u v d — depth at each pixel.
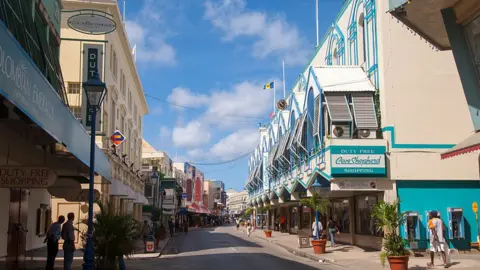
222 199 150.75
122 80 35.44
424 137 22.56
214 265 19.16
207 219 112.94
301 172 30.30
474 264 17.16
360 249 24.73
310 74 26.38
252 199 65.88
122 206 36.50
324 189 26.41
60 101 9.89
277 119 44.94
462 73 9.28
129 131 39.84
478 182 22.66
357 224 27.39
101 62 25.62
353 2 26.83
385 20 23.06
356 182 22.25
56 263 19.66
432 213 17.30
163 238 39.00
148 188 52.41
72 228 14.54
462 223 22.20
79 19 17.48
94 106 13.14
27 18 12.88
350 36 27.28
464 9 8.95
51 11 17.20
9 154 14.40
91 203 12.86
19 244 18.66
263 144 55.03
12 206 17.72
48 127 8.82
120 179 33.31
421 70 22.86
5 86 6.21
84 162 13.62
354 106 23.31
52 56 16.16
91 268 12.66
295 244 31.64
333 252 23.56
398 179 22.25
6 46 6.25
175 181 59.00
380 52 23.08
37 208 22.36
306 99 28.64
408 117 22.59
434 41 10.59
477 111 9.13
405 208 22.23
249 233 47.47
